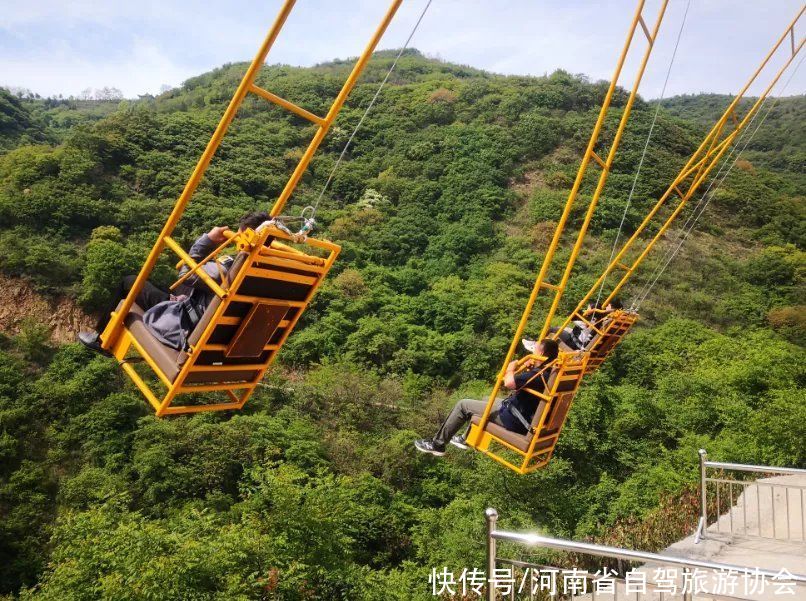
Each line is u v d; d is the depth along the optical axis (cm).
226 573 1242
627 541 1003
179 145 5259
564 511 1909
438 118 6906
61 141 6097
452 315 3859
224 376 420
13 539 2028
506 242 4859
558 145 6234
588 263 4531
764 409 2023
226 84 8544
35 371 2831
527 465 588
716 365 3216
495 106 6975
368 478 2380
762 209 5503
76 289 3256
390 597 1470
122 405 2545
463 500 2084
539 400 596
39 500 2161
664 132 6384
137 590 1100
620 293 4138
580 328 895
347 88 365
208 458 2303
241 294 377
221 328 391
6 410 2444
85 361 2892
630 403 2578
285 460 2402
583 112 6925
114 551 1245
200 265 383
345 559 1573
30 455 2348
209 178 4872
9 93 6512
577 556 1036
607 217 5059
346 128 6719
